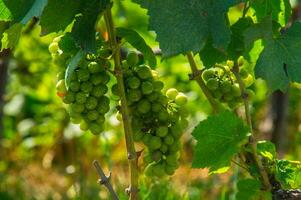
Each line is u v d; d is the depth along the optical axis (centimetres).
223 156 178
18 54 359
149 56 183
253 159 184
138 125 182
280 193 181
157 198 233
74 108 178
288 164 183
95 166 182
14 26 177
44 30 172
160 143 181
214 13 165
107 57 178
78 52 173
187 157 344
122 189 237
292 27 176
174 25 165
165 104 181
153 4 166
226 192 256
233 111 189
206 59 180
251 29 172
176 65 324
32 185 346
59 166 386
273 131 303
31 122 404
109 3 175
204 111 333
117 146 330
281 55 175
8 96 398
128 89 179
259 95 340
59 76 180
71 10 172
